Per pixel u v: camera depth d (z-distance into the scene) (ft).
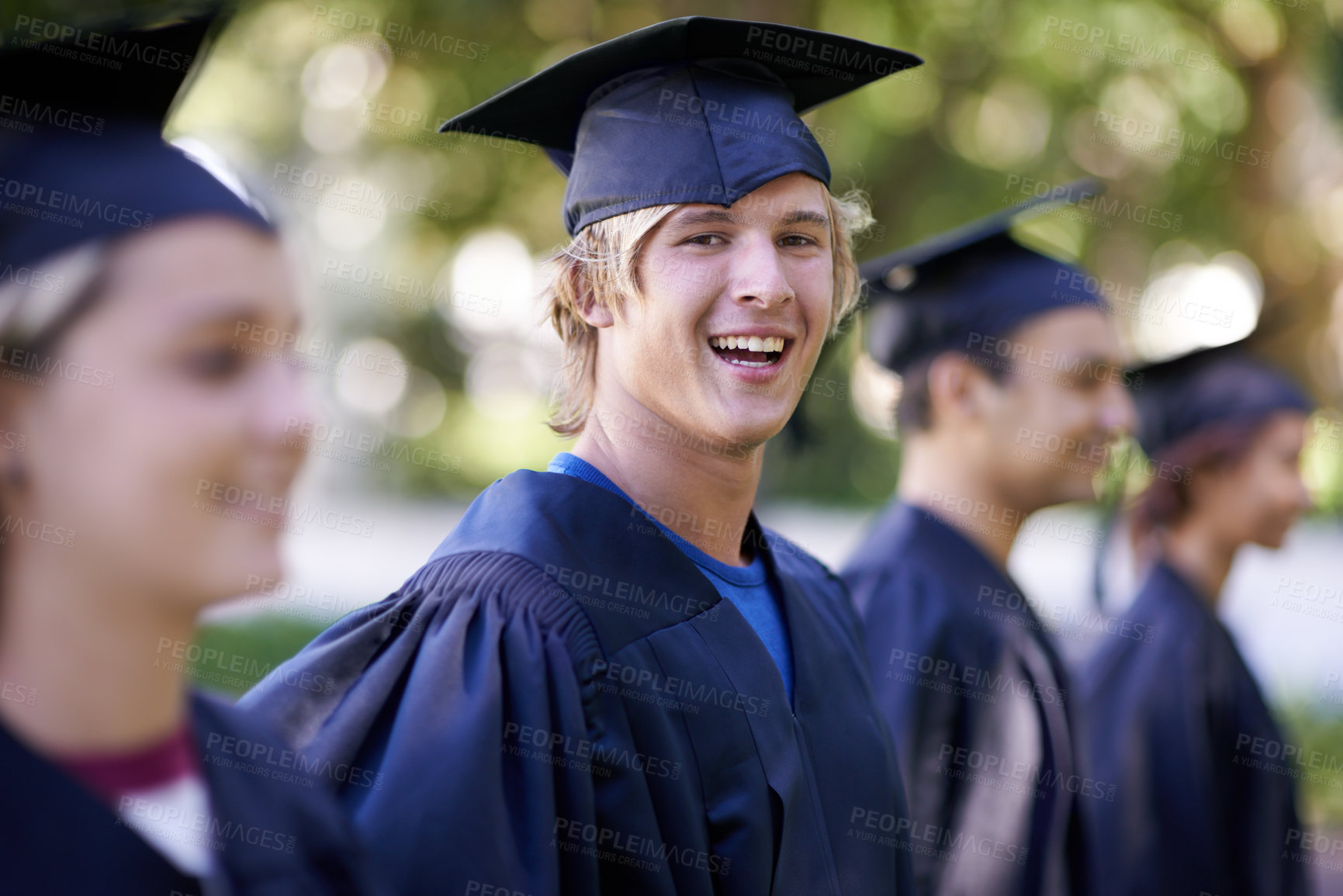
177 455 3.40
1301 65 39.40
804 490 58.70
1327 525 45.03
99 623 3.58
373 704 6.42
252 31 35.32
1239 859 14.16
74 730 3.73
